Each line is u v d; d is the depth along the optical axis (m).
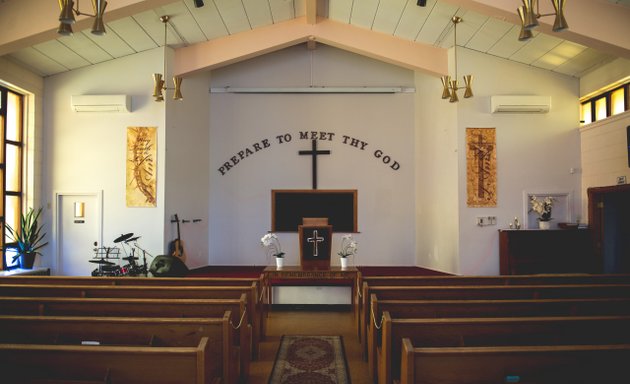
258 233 9.45
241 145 9.52
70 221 8.09
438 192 8.55
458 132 7.95
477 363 2.14
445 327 2.79
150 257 7.89
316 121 9.54
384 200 9.44
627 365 2.19
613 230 7.49
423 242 9.08
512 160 7.97
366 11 7.66
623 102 7.15
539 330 2.80
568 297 4.10
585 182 7.88
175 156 8.29
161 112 8.02
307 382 3.80
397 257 9.37
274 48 8.36
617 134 7.05
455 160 8.00
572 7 5.76
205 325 2.96
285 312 6.46
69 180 8.04
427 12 7.17
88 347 2.22
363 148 9.50
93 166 8.02
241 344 3.69
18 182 7.70
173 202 8.20
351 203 9.45
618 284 4.50
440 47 8.24
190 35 7.91
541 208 7.71
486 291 4.11
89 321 2.89
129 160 7.98
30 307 3.61
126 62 8.07
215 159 9.51
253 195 9.49
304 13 8.16
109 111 7.96
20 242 7.26
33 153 7.80
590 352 2.18
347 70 9.57
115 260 7.90
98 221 7.95
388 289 4.18
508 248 7.45
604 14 5.77
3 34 5.79
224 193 9.48
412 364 2.13
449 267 8.16
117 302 3.60
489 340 2.80
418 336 2.79
